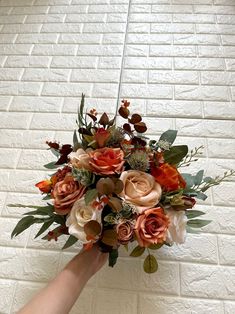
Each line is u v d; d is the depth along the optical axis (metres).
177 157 0.65
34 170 0.91
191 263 0.72
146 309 0.67
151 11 1.31
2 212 0.84
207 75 1.08
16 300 0.71
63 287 0.55
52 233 0.64
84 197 0.57
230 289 0.69
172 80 1.07
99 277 0.72
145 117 0.99
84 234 0.55
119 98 1.04
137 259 0.74
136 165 0.61
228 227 0.77
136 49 1.17
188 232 0.72
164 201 0.60
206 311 0.66
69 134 0.98
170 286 0.70
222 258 0.73
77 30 1.28
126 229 0.55
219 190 0.83
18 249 0.78
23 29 1.32
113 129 0.66
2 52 1.24
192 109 0.99
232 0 1.31
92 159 0.59
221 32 1.20
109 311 0.68
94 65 1.15
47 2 1.42
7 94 1.10
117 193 0.56
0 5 1.44
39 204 0.85
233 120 0.96
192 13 1.28
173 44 1.18
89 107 1.03
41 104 1.06
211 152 0.90
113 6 1.35
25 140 0.98
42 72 1.15
